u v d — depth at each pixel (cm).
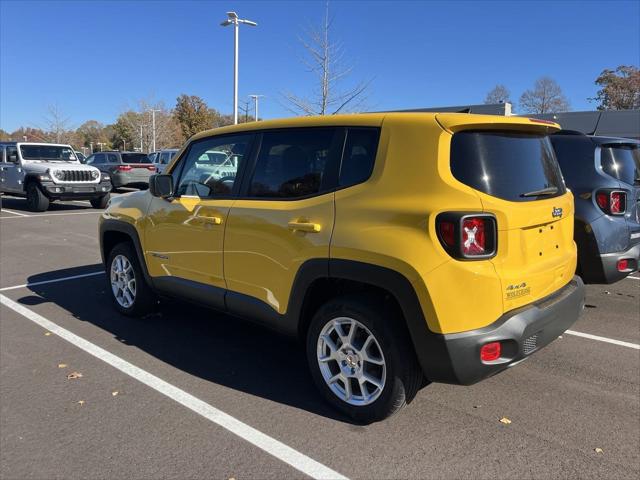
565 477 279
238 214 382
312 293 348
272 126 383
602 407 357
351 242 308
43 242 1011
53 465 289
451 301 280
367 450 303
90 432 322
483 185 293
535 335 308
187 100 6938
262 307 372
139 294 520
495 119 305
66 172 1554
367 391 330
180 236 440
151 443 310
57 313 559
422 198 291
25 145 1622
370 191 312
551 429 327
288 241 345
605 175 508
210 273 412
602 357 445
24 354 445
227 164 411
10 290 652
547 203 330
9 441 312
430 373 295
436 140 296
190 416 342
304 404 359
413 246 286
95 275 734
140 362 430
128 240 538
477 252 282
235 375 407
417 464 290
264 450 303
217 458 296
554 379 401
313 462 292
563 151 532
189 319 541
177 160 464
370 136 325
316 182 343
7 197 2083
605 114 2792
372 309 312
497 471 284
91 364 425
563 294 342
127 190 2491
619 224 502
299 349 463
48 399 364
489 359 288
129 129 6800
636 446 309
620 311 572
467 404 359
